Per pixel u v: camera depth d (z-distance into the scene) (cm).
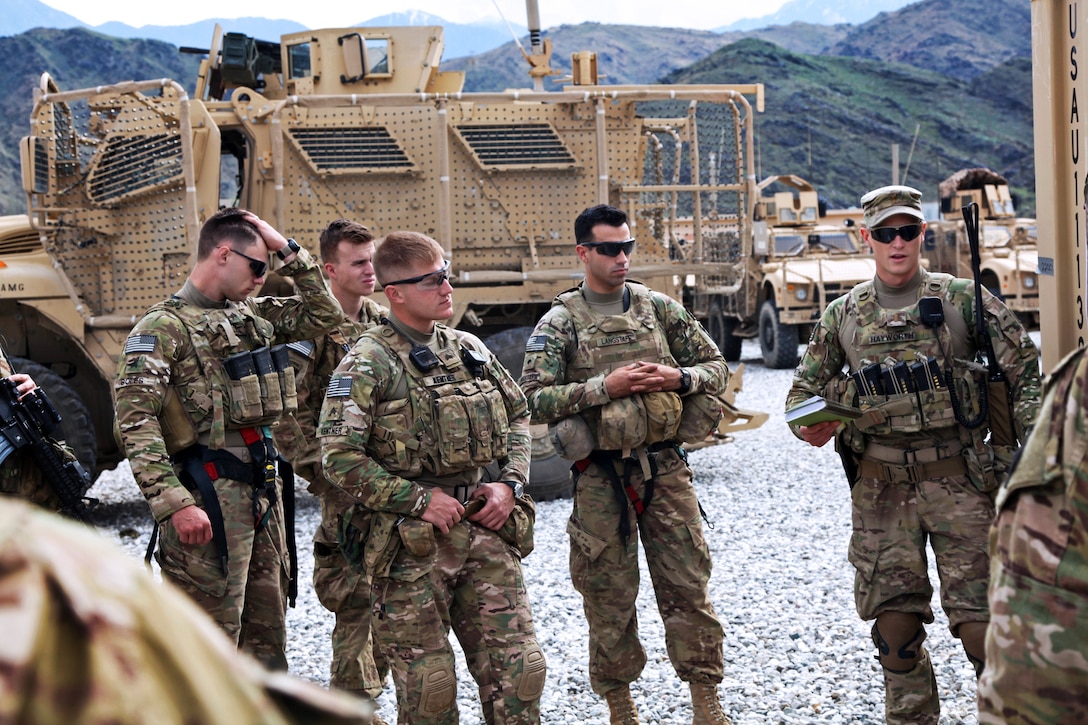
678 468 363
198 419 333
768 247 1675
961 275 1662
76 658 69
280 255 367
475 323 758
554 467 751
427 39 804
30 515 75
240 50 818
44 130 691
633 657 365
